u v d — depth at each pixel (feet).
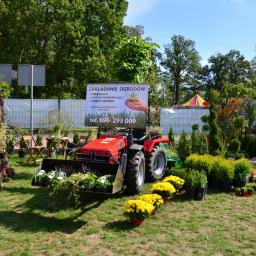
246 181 32.24
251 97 62.34
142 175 29.12
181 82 285.23
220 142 38.06
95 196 27.89
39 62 112.98
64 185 23.26
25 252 18.40
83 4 111.45
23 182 32.07
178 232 21.27
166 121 82.23
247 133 51.60
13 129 46.85
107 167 25.03
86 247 19.12
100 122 30.91
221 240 20.17
